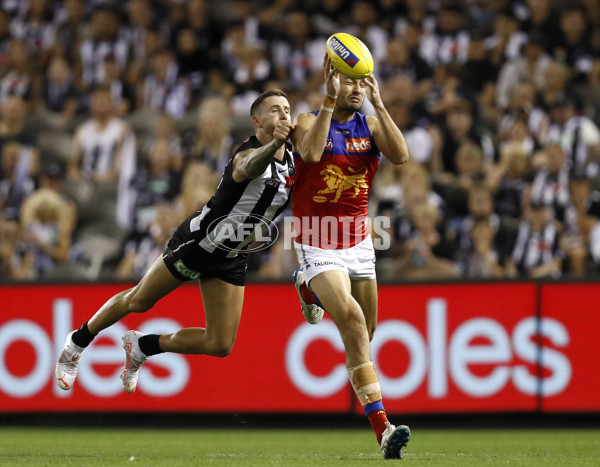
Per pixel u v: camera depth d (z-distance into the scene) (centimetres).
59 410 2791
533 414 2670
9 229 3722
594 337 2666
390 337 2734
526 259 3309
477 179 3522
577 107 3672
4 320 2834
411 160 3625
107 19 4341
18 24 4572
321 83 4000
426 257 3316
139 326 2791
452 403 2698
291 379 2747
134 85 4181
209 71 4234
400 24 4172
